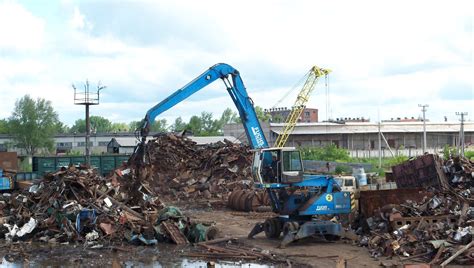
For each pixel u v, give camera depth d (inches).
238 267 664.4
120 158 2196.1
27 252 781.9
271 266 666.8
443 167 963.3
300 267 650.8
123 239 856.3
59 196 922.1
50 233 883.4
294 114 2667.3
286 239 781.3
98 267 678.5
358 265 645.3
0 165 2049.7
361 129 3567.9
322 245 790.5
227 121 5816.9
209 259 721.6
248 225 1064.2
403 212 783.7
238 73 944.9
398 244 692.7
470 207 799.7
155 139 1658.5
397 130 3617.1
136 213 927.7
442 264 614.5
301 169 832.9
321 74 2588.6
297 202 839.7
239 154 1631.4
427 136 3732.8
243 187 1499.8
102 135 4229.8
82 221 880.3
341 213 840.3
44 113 4165.8
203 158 1625.2
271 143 3403.1
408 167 1018.1
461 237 673.6
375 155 3609.7
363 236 800.3
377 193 834.2
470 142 3816.4
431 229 713.6
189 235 871.1
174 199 1487.5
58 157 2112.5
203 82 928.9
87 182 949.8
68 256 752.3
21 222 916.6
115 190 987.3
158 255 751.7
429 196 840.3
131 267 676.1
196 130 5521.7
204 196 1501.0
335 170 2308.1
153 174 1550.2
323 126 3494.1
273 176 847.1
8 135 4259.4
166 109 904.3
